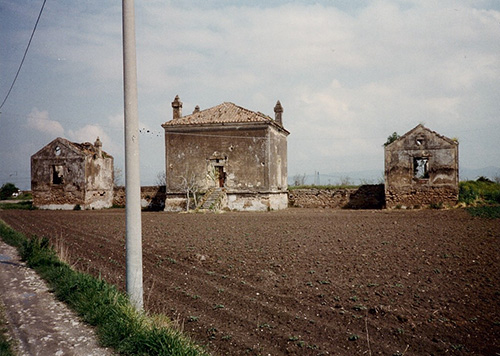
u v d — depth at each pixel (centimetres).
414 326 738
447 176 3391
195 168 3628
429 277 1045
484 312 796
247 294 947
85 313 752
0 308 796
